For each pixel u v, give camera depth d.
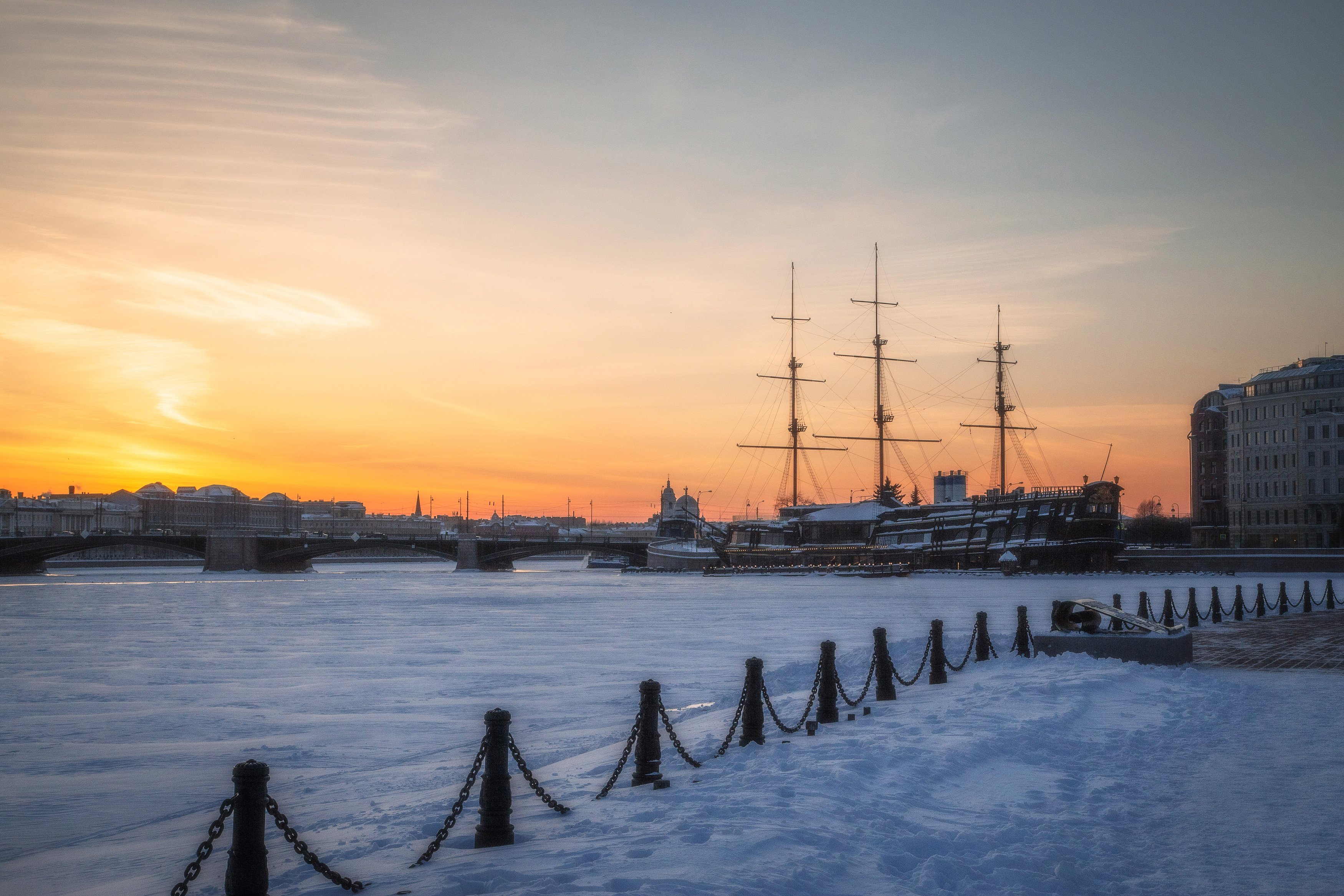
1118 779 13.04
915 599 89.25
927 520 161.12
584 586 137.88
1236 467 148.88
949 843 10.03
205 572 175.88
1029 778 13.10
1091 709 18.55
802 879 8.70
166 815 16.28
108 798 17.48
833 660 18.20
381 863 10.40
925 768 13.13
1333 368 137.88
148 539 169.50
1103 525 136.75
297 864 10.90
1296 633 36.22
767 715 20.36
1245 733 16.27
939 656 23.53
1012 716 17.12
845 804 11.40
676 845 9.81
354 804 15.20
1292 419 140.38
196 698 29.92
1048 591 101.56
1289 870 9.34
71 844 14.37
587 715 24.84
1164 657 24.75
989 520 149.38
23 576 164.62
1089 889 8.86
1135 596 79.31
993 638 34.31
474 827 12.17
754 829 10.16
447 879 9.14
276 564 183.62
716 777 13.49
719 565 195.62
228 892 8.34
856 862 9.38
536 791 11.77
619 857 9.50
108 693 31.25
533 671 35.62
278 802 15.73
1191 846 10.11
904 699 20.70
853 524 173.62
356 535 196.62
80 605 88.12
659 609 78.69
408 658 41.31
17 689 32.50
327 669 37.59
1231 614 45.69
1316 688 21.50
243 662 40.59
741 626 57.84
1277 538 142.00
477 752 20.16
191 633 56.19
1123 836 10.48
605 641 48.69
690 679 32.53
